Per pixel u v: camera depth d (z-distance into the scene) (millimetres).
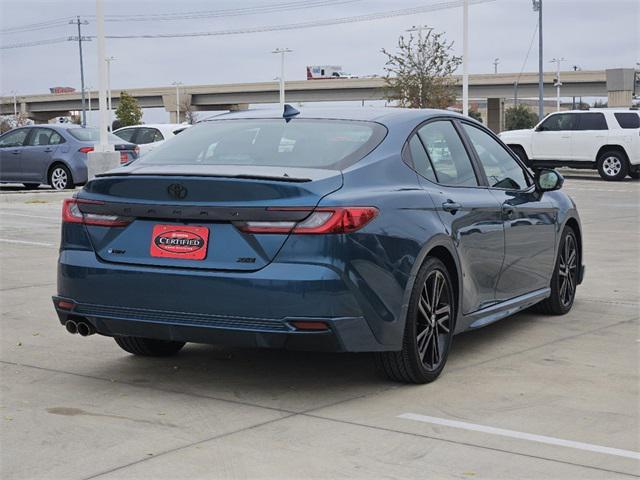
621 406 5000
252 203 4742
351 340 4785
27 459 4137
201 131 5824
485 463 4094
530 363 5965
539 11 52906
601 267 10367
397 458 4148
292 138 5438
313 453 4211
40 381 5480
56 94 135250
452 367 5852
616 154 27656
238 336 4773
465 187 5988
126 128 25234
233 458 4141
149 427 4590
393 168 5312
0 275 9422
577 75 85438
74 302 5176
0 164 21609
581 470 4020
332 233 4684
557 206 7359
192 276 4793
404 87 52344
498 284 6309
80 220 5203
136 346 5953
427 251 5250
